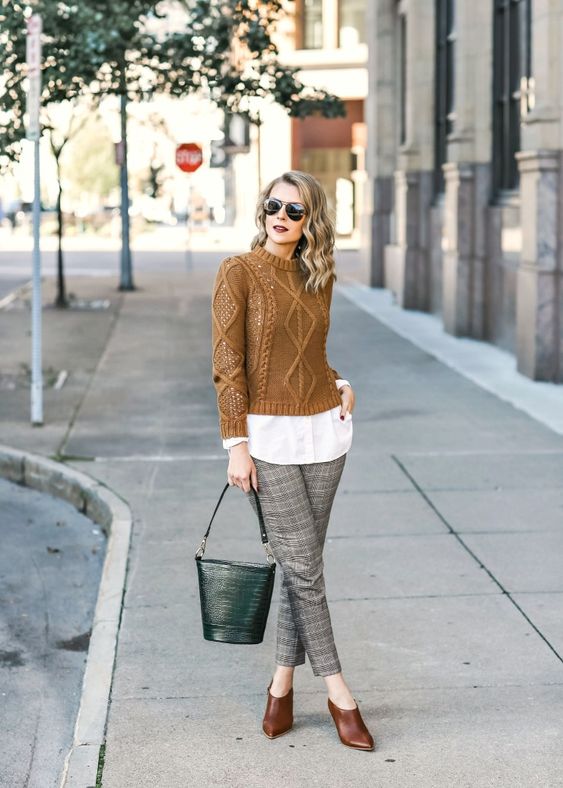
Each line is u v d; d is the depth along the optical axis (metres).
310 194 3.87
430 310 18.80
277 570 6.05
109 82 13.97
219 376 3.89
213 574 3.96
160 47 13.48
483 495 7.45
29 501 8.23
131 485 7.88
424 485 7.73
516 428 9.53
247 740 4.11
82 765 3.93
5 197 59.75
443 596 5.57
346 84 36.78
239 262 3.91
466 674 4.66
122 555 6.31
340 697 4.05
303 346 3.92
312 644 4.04
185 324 17.55
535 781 3.77
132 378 12.52
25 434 9.61
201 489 7.76
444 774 3.83
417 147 18.92
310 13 36.66
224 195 56.22
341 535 6.61
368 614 5.34
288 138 38.38
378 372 12.65
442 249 17.94
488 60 14.70
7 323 17.73
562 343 11.64
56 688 4.99
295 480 3.94
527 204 11.74
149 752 4.03
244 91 14.04
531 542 6.43
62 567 6.75
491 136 14.86
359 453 8.71
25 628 5.74
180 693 4.54
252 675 4.72
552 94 11.29
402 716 4.28
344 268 30.48
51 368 13.01
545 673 4.66
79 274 27.86
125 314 18.92
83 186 54.78
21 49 12.59
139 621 5.34
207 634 4.00
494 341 14.73
